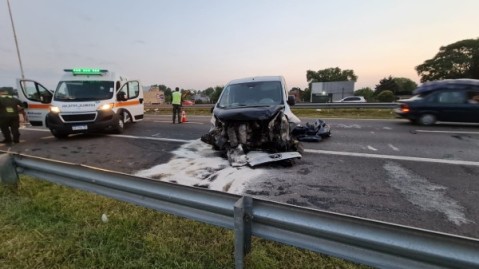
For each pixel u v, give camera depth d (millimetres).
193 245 2412
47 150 7145
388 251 1550
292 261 2205
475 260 1352
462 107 9273
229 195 2025
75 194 3520
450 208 3229
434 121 9727
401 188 3893
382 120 12047
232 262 2172
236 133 5273
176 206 2373
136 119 11273
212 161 5500
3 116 8117
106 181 2773
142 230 2674
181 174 4691
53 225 2766
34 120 9477
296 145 5703
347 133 8711
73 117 8273
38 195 3502
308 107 17797
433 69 65438
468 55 61375
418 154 5840
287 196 3668
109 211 3057
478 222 2891
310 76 98500
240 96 6340
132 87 11109
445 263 1420
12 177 3701
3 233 2641
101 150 6941
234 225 1883
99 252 2330
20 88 9438
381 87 80625
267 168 4918
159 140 8227
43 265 2205
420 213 3113
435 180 4203
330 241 1733
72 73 9461
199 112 20422
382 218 3002
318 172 4680
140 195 2580
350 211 3191
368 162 5293
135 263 2189
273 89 6371
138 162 5605
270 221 1883
